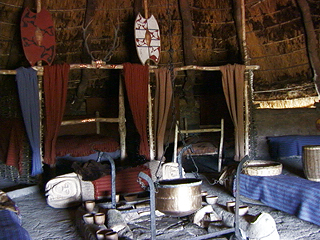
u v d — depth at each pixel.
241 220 2.90
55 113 4.84
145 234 3.09
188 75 7.49
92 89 7.67
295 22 6.48
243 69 5.46
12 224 2.65
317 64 6.57
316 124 5.97
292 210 3.40
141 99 5.28
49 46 4.94
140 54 5.37
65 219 3.64
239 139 5.47
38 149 4.75
